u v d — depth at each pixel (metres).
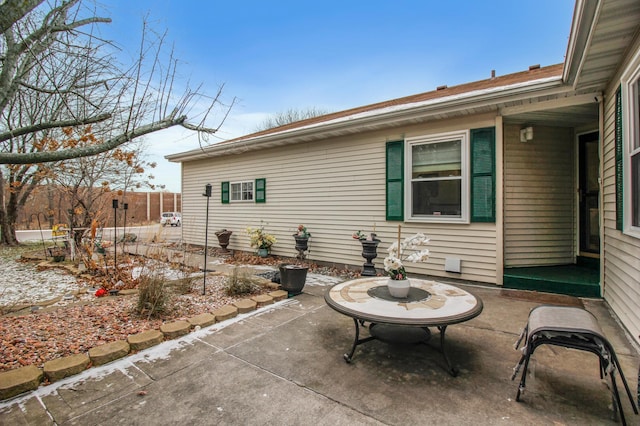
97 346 2.79
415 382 2.37
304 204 7.19
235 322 3.58
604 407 2.06
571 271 5.06
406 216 5.72
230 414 2.00
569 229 5.54
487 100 4.58
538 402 2.11
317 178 6.95
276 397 2.18
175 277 5.66
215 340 3.10
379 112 5.49
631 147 3.14
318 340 3.11
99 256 6.34
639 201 2.96
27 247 10.10
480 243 5.06
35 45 3.09
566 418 1.95
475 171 5.07
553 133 5.46
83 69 3.69
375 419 1.95
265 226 8.00
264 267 6.78
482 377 2.43
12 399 2.13
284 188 7.57
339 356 2.79
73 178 7.20
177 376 2.45
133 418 1.96
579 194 5.47
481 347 2.94
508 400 2.14
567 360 2.67
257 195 8.16
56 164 6.48
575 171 5.53
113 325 3.37
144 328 3.30
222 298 4.38
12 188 8.46
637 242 2.90
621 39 2.94
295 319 3.68
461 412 2.01
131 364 2.62
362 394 2.21
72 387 2.29
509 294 4.56
